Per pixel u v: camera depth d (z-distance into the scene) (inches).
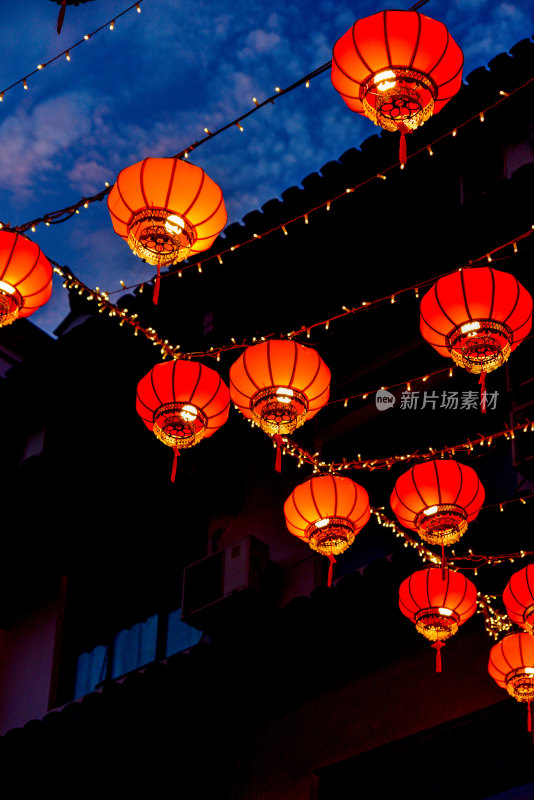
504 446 407.2
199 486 485.1
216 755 431.8
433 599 310.8
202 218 243.1
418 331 442.3
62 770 459.2
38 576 566.9
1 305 255.8
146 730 439.2
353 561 435.2
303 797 394.3
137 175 239.3
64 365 498.0
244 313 449.4
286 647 409.4
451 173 408.5
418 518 293.4
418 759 374.0
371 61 216.7
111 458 506.3
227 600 409.7
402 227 410.9
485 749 358.6
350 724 396.8
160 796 436.5
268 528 469.1
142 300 474.0
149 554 522.6
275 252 436.1
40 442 512.7
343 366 462.3
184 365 287.0
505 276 253.3
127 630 512.4
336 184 413.4
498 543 355.6
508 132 398.3
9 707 528.4
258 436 504.1
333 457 456.4
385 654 402.0
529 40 374.0
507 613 334.0
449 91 222.7
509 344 252.7
